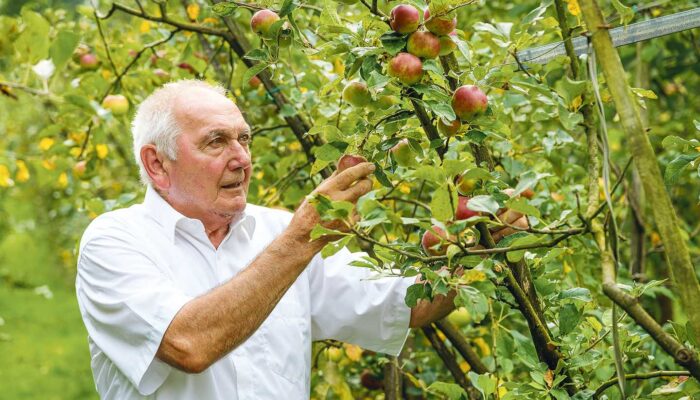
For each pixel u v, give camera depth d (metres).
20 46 2.57
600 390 1.52
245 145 1.95
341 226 1.58
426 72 1.50
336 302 2.03
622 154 3.50
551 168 2.47
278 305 1.93
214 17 2.97
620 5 1.38
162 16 2.56
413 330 2.69
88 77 2.86
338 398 2.82
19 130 6.48
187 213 1.94
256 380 1.85
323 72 2.50
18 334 7.97
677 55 3.56
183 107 1.88
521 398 1.57
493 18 3.63
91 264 1.81
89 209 2.63
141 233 1.88
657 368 2.47
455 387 1.64
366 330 2.02
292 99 2.47
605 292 1.34
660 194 1.22
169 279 1.82
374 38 1.51
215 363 1.82
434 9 1.41
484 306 1.33
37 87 2.91
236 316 1.60
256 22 1.55
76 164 2.98
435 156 1.84
